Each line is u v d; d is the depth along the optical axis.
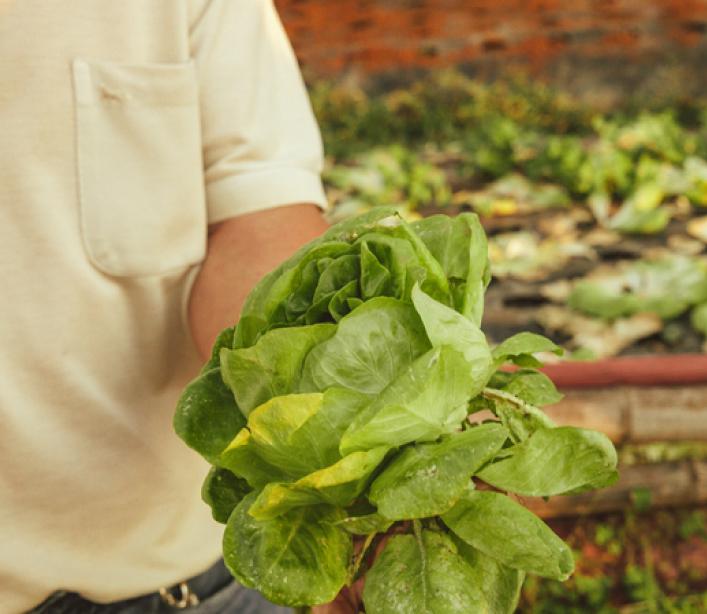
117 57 1.07
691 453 2.75
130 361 1.17
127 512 1.20
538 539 0.78
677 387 2.75
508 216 5.03
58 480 1.14
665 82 7.43
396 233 0.84
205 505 1.29
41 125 1.04
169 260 1.15
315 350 0.78
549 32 7.40
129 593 1.25
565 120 7.08
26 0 1.01
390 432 0.76
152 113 1.10
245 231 1.20
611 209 5.02
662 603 2.55
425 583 0.80
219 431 0.86
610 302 3.81
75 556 1.19
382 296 0.81
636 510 2.76
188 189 1.14
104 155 1.09
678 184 5.09
